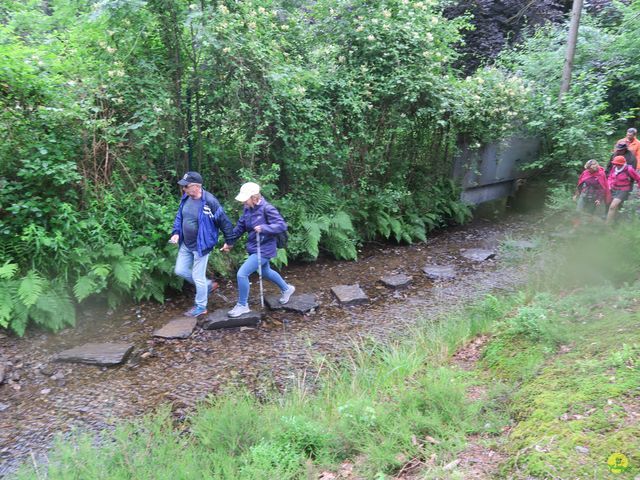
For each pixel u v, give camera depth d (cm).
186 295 665
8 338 525
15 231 559
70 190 592
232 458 321
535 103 1111
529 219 1076
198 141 741
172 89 725
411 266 805
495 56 1433
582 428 295
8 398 441
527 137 1165
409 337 551
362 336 563
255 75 712
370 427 344
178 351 529
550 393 344
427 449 315
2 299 512
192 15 644
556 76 1223
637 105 1326
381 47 847
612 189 774
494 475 280
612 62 1259
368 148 909
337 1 863
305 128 784
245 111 716
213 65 698
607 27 1418
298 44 865
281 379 474
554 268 634
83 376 480
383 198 903
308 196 827
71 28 722
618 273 570
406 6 870
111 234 622
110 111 660
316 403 408
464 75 1478
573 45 1111
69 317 552
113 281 603
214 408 392
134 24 685
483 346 470
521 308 479
